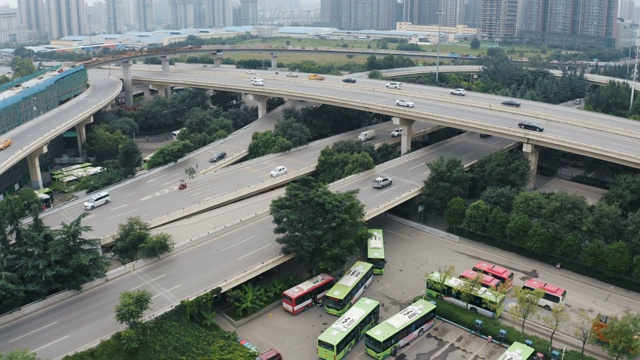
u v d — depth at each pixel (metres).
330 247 103.31
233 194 137.25
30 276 88.88
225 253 106.38
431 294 102.88
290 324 95.69
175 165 162.62
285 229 102.75
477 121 156.75
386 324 89.06
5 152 147.12
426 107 177.62
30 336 81.69
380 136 187.12
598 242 109.12
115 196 139.25
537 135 143.38
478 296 96.50
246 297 97.75
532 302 87.38
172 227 120.62
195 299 89.50
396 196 132.62
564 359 84.50
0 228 91.56
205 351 83.94
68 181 169.25
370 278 107.94
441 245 125.00
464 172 138.12
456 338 92.50
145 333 81.31
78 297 91.81
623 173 150.12
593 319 91.19
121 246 107.56
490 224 122.94
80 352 76.81
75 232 91.06
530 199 123.06
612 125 162.75
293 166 159.00
